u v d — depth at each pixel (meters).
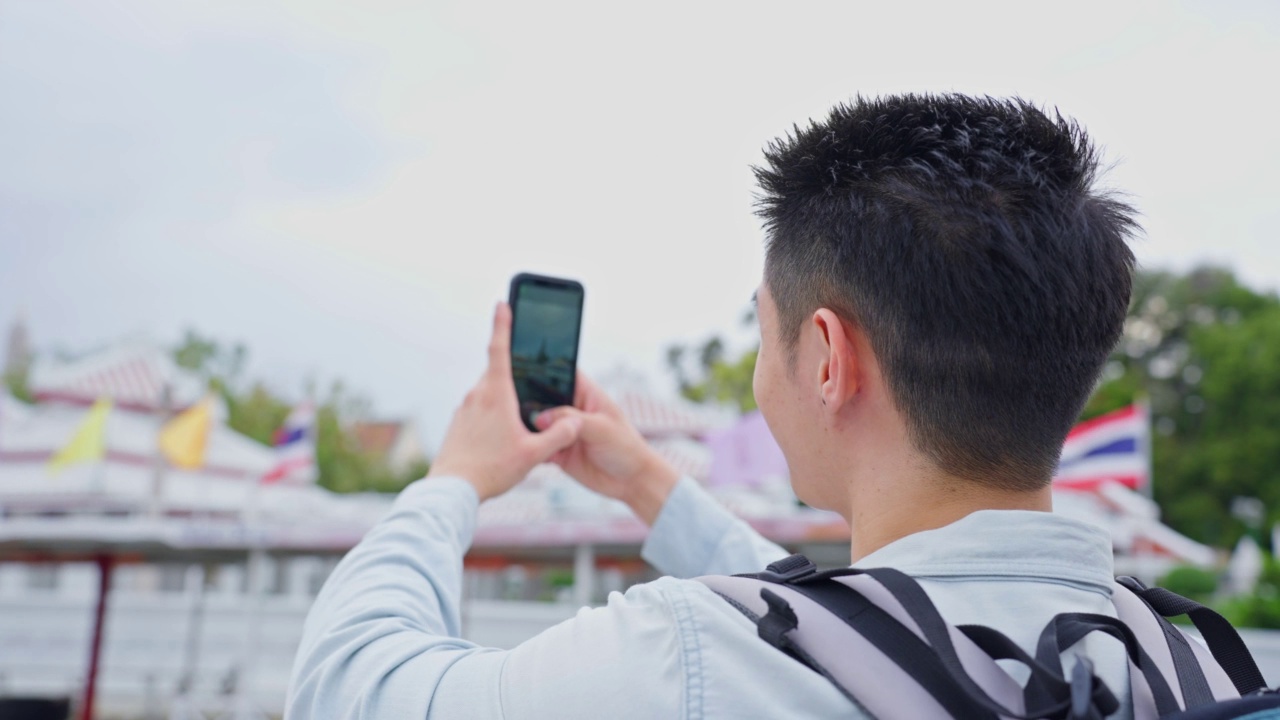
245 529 8.93
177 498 15.73
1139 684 0.83
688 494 1.43
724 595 0.85
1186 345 41.50
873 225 0.90
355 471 52.62
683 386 44.75
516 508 9.53
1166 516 36.75
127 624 11.75
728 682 0.77
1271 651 8.84
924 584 0.85
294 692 0.98
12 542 8.76
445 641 0.95
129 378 17.09
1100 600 0.87
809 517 7.67
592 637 0.85
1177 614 0.96
